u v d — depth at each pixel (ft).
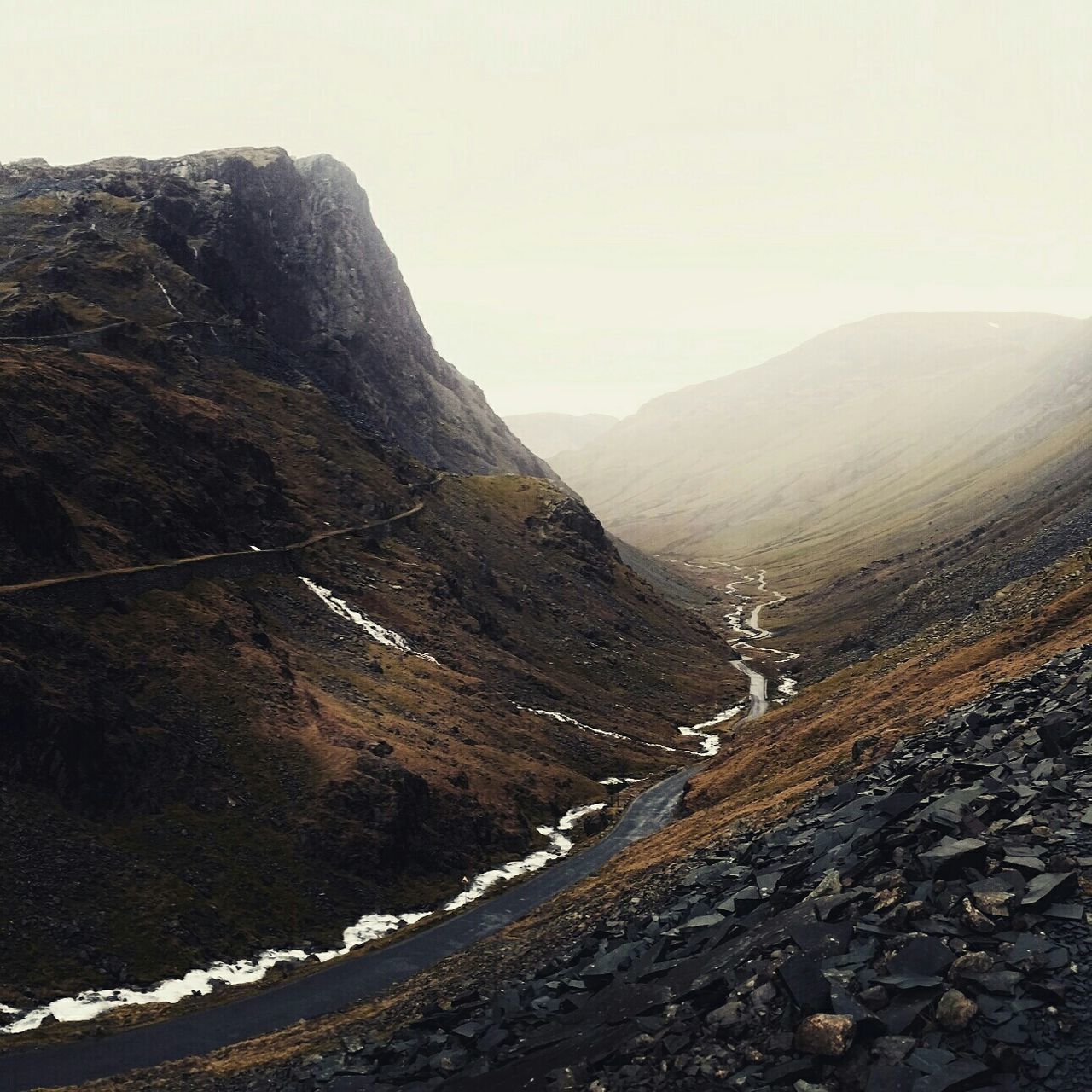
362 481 635.66
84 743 263.49
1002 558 564.71
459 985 159.53
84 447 408.87
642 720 542.57
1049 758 83.10
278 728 324.60
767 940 70.18
